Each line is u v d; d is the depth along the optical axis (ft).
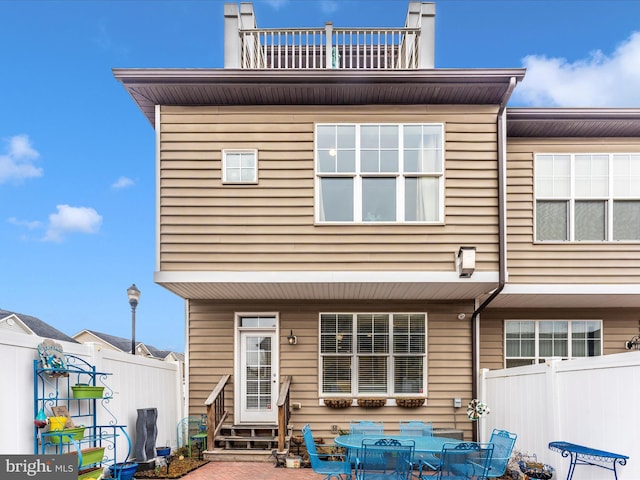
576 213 27.04
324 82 23.03
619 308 30.55
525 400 22.11
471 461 17.75
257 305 29.60
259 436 27.40
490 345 30.40
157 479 21.68
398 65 29.76
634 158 27.27
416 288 25.45
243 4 27.43
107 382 21.65
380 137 24.54
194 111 24.53
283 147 24.41
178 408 30.60
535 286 25.95
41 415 16.01
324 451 26.14
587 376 17.22
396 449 17.60
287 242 23.90
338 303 29.58
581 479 17.49
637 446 14.55
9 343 15.07
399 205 24.26
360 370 29.14
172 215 24.04
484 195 24.11
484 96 24.00
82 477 15.98
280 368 29.09
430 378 28.86
